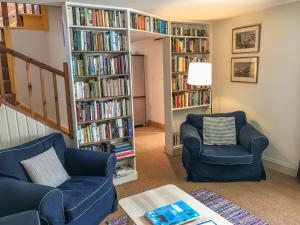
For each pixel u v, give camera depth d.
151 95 6.41
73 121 3.08
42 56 4.36
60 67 4.08
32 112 3.00
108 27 3.09
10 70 3.97
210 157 3.08
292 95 3.29
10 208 1.90
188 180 3.30
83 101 3.09
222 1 2.98
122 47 3.22
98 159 2.61
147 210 1.92
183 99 4.30
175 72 4.15
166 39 4.05
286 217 2.47
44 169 2.38
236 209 2.62
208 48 4.43
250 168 3.17
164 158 4.19
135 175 3.39
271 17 3.42
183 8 3.28
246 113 3.97
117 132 3.33
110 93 3.20
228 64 4.18
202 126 3.67
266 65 3.57
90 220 2.24
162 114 6.11
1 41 4.06
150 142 5.12
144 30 3.50
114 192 2.68
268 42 3.51
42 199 1.84
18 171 2.29
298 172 3.23
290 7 3.19
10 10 4.73
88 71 3.02
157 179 3.39
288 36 3.25
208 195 2.92
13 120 2.84
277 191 2.97
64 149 2.83
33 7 4.40
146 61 6.35
